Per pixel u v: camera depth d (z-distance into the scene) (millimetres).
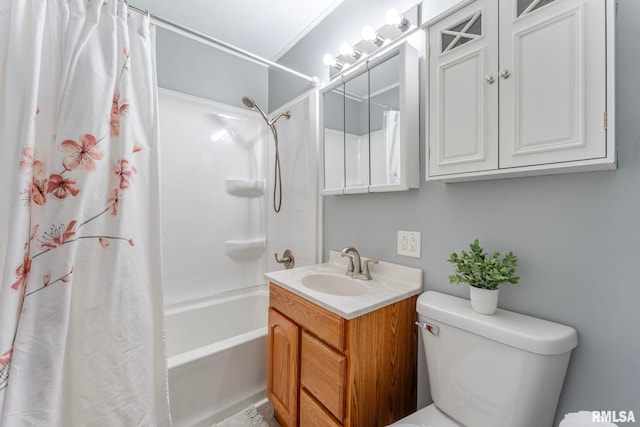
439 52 1072
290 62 2201
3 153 893
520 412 797
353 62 1582
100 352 1021
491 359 857
